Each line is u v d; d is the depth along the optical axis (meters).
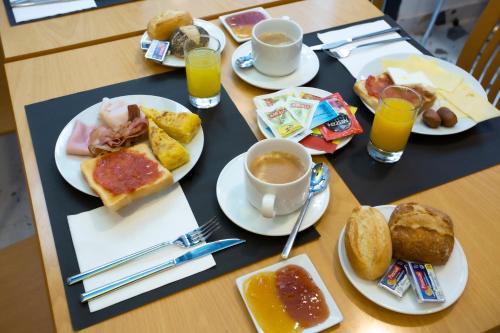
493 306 0.67
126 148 0.88
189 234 0.77
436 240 0.67
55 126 0.98
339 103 0.99
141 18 1.32
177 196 0.83
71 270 0.72
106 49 1.21
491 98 1.32
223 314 0.67
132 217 0.79
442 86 1.05
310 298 0.67
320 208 0.80
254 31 1.07
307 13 1.34
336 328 0.65
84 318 0.66
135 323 0.66
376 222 0.69
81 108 1.02
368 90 1.03
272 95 1.02
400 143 0.87
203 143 0.92
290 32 1.11
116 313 0.66
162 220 0.79
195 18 1.31
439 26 2.85
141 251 0.74
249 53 1.16
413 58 1.13
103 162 0.85
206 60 0.98
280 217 0.78
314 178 0.85
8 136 2.04
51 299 0.68
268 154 0.81
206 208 0.81
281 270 0.70
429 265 0.69
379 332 0.65
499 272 0.72
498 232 0.78
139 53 1.20
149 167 0.84
